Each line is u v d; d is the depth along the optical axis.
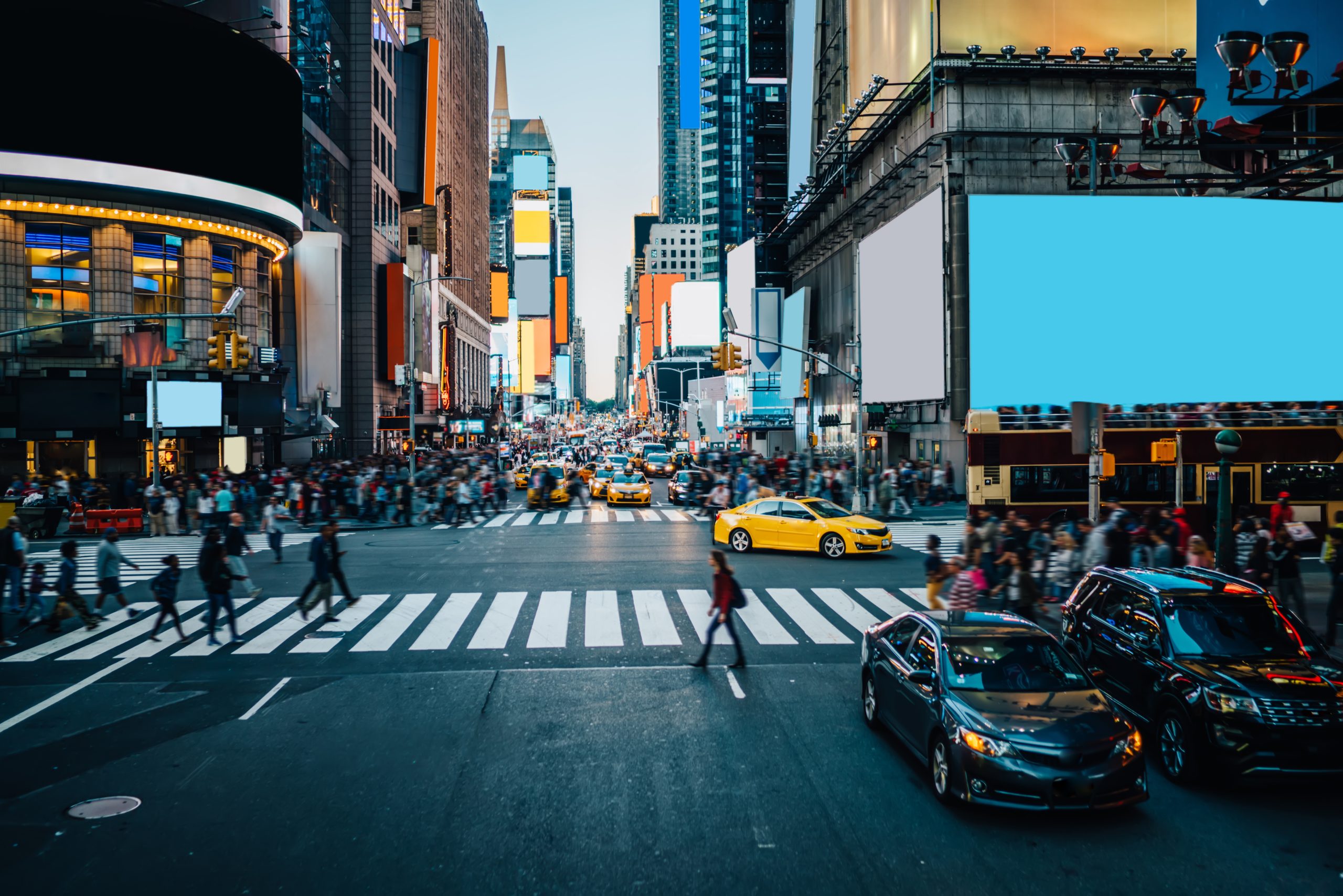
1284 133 13.73
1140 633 10.08
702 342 130.00
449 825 7.98
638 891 6.84
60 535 29.56
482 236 153.12
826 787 8.80
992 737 7.94
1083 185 20.45
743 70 150.38
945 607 15.50
